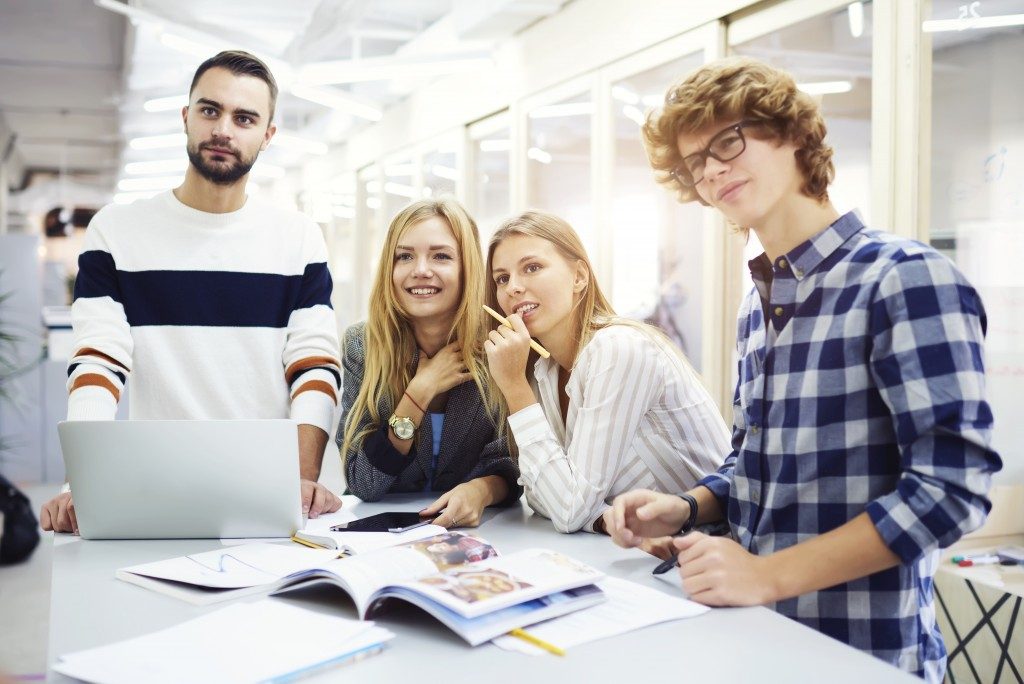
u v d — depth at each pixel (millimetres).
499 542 1600
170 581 1344
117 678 948
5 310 6914
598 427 1666
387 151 8039
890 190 2832
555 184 5121
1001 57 2785
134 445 1546
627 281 4410
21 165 14477
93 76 8820
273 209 2236
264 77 2115
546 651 1052
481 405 2006
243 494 1572
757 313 1435
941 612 2477
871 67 2998
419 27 6426
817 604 1288
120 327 2033
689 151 1277
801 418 1269
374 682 967
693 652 1046
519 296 1821
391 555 1293
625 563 1446
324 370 2113
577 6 4707
